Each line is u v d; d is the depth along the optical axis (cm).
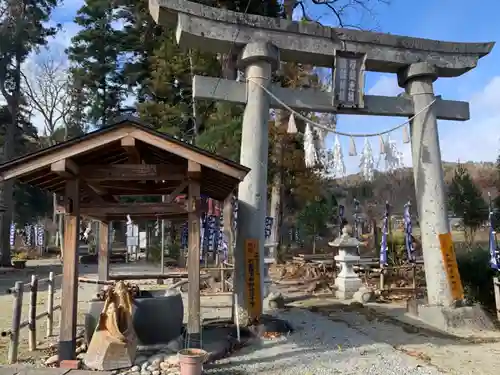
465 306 908
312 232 2423
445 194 960
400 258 1580
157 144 596
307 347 717
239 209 829
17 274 2105
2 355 664
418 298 1170
